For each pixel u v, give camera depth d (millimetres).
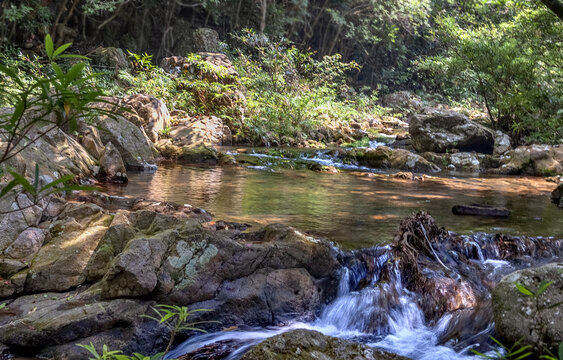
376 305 4215
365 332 4113
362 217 5883
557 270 3428
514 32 15109
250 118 13875
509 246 5336
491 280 4727
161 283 3738
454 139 12922
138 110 10875
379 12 27047
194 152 10266
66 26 19469
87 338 3482
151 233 4207
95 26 20531
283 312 4121
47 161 6305
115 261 3691
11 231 4168
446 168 11664
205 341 3762
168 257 3857
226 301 3963
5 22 17531
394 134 17906
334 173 9812
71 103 1290
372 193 7664
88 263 4023
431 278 4492
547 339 3240
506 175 11109
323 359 2668
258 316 4043
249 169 9648
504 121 15016
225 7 23984
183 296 3830
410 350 3807
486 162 11859
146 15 21938
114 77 15805
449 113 13250
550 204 7492
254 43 18453
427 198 7453
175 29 22344
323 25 27656
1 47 16547
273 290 4133
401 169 11016
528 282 3471
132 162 8742
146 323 3646
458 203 7160
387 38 27719
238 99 14125
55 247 4168
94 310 3559
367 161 11367
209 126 12609
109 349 3471
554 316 3277
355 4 27125
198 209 5508
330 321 4230
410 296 4398
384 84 28844
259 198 6746
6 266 3908
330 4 27000
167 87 13867
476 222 6023
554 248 5430
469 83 18281
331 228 5285
